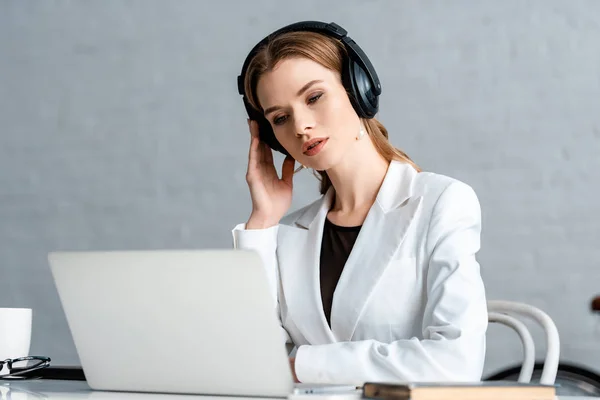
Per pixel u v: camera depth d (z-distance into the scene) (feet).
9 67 13.84
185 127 12.92
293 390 3.45
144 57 13.20
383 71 11.91
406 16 11.89
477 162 11.44
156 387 3.78
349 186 6.06
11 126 13.74
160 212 12.90
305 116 5.60
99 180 13.24
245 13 12.78
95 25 13.51
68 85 13.55
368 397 3.19
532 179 11.23
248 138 12.62
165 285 3.55
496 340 10.97
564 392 7.06
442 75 11.68
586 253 10.95
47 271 13.32
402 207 5.79
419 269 5.56
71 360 13.05
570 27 11.28
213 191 12.69
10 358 4.92
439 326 4.93
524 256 11.15
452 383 3.17
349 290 5.69
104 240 13.12
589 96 11.14
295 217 6.52
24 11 13.87
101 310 3.76
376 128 6.13
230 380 3.56
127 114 13.21
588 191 11.03
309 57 5.59
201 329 3.53
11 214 13.58
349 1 12.17
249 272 3.36
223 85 12.80
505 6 11.53
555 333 5.38
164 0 13.19
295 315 5.88
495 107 11.44
